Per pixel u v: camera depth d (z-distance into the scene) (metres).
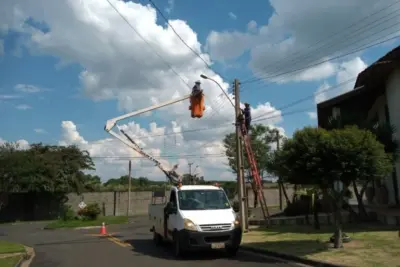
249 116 21.08
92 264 12.23
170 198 15.10
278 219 20.77
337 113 21.28
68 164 46.53
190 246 12.54
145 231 26.81
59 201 47.62
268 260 11.83
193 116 17.34
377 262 9.73
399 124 17.39
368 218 17.14
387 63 16.78
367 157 11.25
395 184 19.67
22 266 12.52
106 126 19.47
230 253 13.23
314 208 17.16
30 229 33.25
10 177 42.00
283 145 12.45
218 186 15.30
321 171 11.46
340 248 11.91
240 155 20.56
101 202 51.53
